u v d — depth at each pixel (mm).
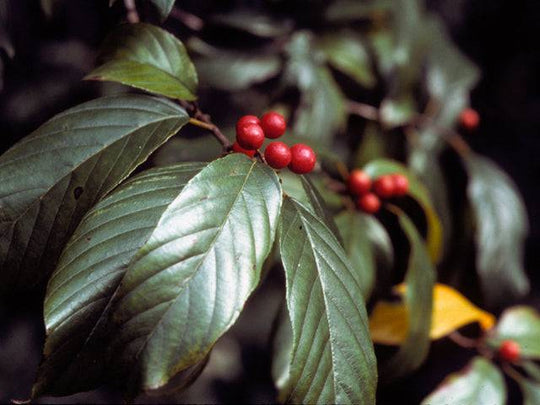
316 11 436
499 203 440
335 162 357
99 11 362
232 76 423
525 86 691
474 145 699
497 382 370
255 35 441
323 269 228
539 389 381
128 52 273
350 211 351
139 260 203
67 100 440
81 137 244
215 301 205
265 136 257
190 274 205
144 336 202
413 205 395
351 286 232
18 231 237
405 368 327
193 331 203
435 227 367
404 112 440
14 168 239
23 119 436
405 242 391
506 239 438
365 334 231
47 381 216
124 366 202
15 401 216
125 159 240
